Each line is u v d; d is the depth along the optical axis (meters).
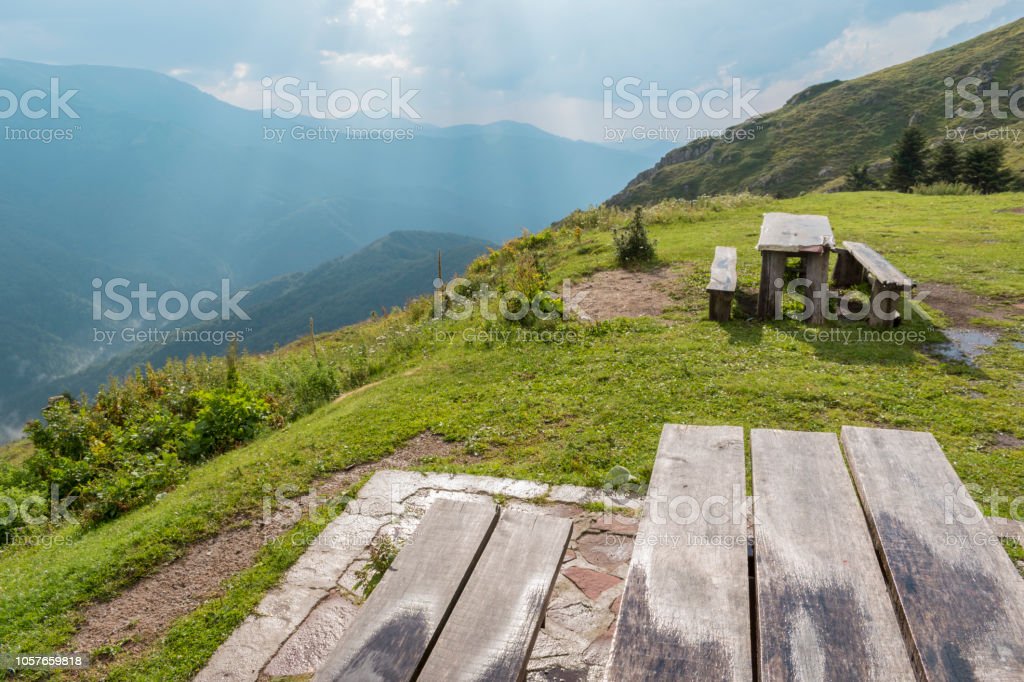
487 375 9.30
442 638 1.86
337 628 4.17
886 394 7.18
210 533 5.56
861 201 24.39
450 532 2.34
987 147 44.19
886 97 102.06
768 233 10.99
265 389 11.80
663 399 7.51
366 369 11.68
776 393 7.35
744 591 1.84
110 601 4.79
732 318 10.70
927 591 1.74
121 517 7.07
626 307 11.89
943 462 2.39
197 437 9.05
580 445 6.45
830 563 1.90
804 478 2.37
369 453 6.95
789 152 97.06
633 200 106.19
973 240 15.32
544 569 2.15
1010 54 92.38
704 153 114.69
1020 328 9.24
